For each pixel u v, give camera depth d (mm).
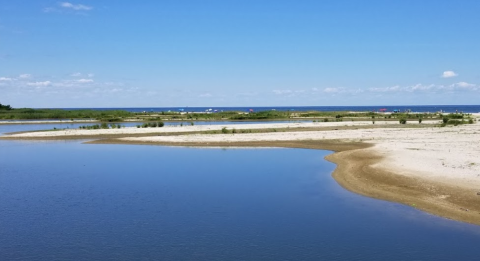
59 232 17844
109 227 18484
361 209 20828
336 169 32062
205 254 15289
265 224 18719
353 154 37438
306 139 53344
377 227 18047
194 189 26172
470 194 20953
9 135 67688
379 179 26359
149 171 33219
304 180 28656
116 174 31891
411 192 22797
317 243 16281
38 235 17484
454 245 15836
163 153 44906
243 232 17656
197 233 17594
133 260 14773
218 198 23672
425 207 20375
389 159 32469
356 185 26031
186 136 59875
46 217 20047
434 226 17938
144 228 18297
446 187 22562
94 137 63469
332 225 18438
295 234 17344
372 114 126562
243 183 27953
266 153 43719
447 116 110312
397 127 71375
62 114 139500
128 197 24062
